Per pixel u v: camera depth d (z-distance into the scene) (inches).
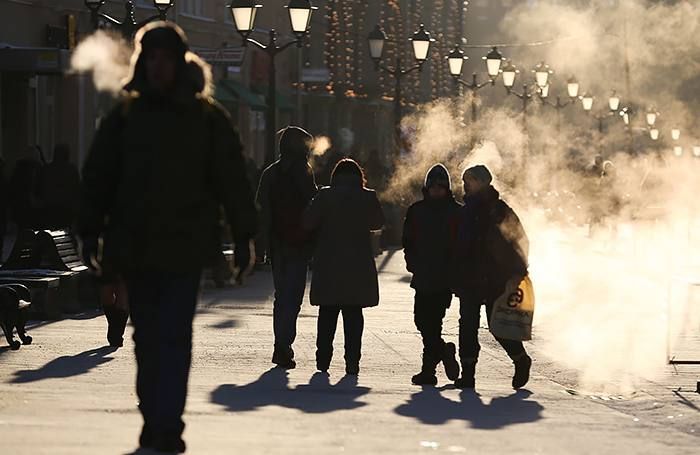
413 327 1228.5
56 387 767.7
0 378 820.0
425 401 756.6
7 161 2397.9
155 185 485.4
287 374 897.5
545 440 588.1
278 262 942.4
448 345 880.9
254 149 3602.4
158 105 488.1
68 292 1288.1
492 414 697.6
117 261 487.2
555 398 794.8
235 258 496.4
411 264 878.4
